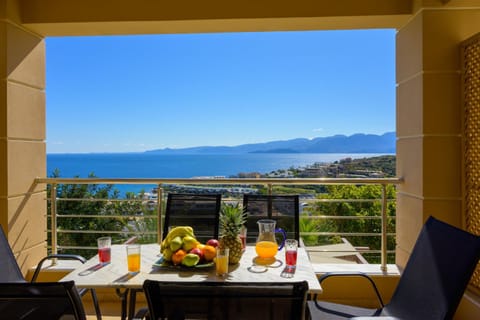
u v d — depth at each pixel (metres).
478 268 2.28
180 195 2.46
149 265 1.67
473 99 2.40
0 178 2.68
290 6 2.73
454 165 2.53
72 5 2.80
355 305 2.70
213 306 1.00
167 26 2.91
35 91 3.03
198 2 2.77
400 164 2.91
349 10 2.70
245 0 2.74
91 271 1.59
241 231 1.86
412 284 1.76
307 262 1.74
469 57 2.43
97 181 2.89
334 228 4.11
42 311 1.16
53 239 2.93
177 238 1.67
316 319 1.73
